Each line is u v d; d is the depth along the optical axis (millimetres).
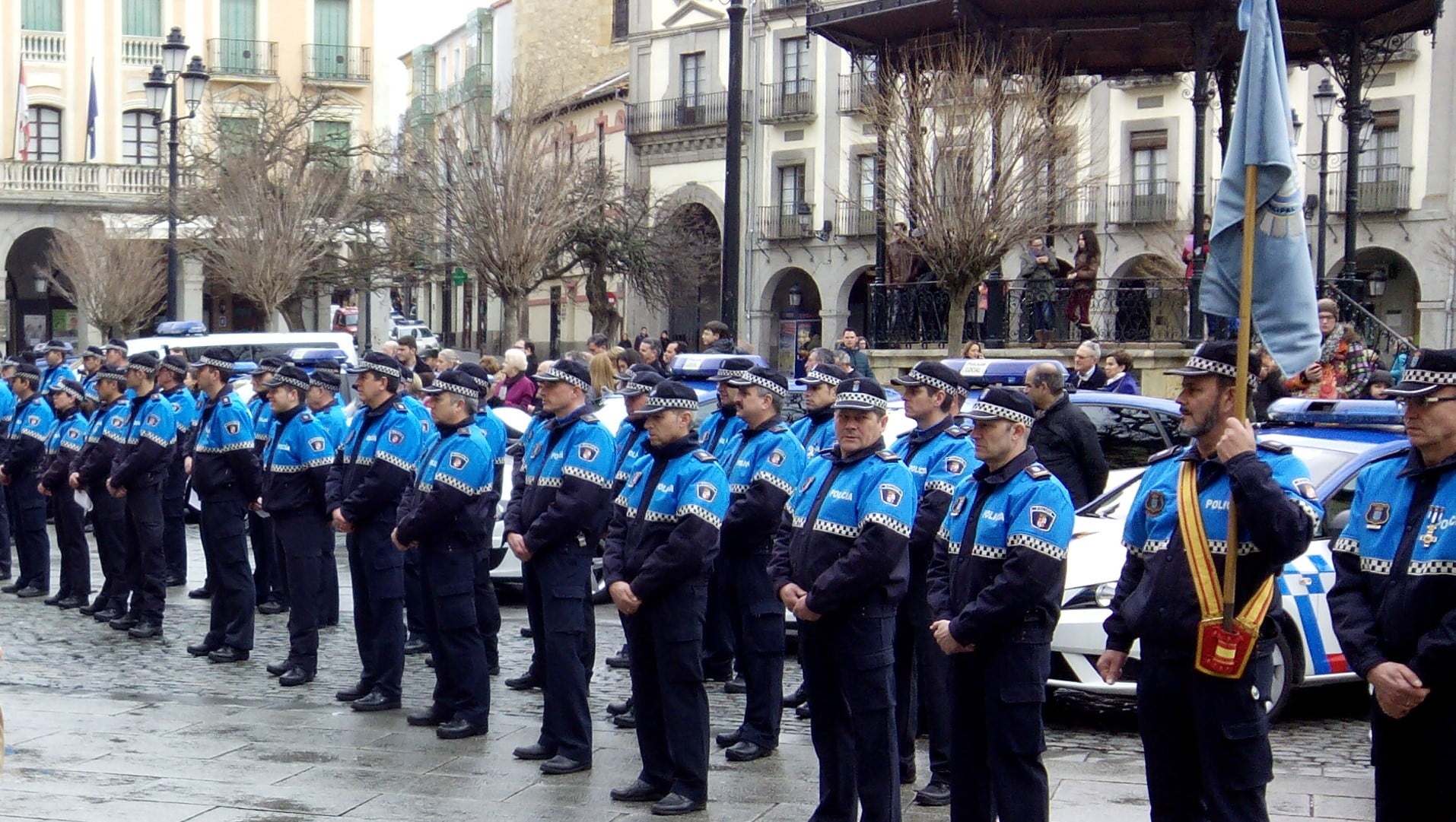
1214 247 6387
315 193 36438
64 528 14547
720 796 8078
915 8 18438
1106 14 18312
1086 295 19891
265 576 14547
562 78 49562
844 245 40875
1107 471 10578
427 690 10938
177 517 15656
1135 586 6086
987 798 6570
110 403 13664
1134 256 36062
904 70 20141
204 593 15078
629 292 47281
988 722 6449
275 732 9508
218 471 11922
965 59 18781
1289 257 6199
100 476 13516
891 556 6820
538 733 9555
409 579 12305
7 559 16328
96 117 45312
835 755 7152
